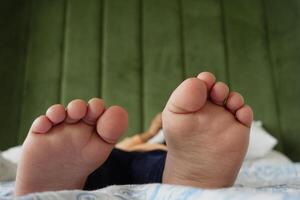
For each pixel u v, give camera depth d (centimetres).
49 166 25
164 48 66
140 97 64
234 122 27
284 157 57
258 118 65
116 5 68
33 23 66
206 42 68
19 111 62
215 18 69
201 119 26
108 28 66
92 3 67
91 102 25
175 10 69
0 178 35
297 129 65
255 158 55
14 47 64
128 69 65
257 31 69
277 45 69
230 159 27
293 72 67
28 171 25
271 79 67
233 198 18
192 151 27
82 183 27
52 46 65
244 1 71
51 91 63
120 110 25
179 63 66
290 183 31
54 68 64
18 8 67
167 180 28
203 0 69
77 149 25
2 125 61
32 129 25
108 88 63
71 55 65
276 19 70
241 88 66
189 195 20
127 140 54
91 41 65
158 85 64
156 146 49
